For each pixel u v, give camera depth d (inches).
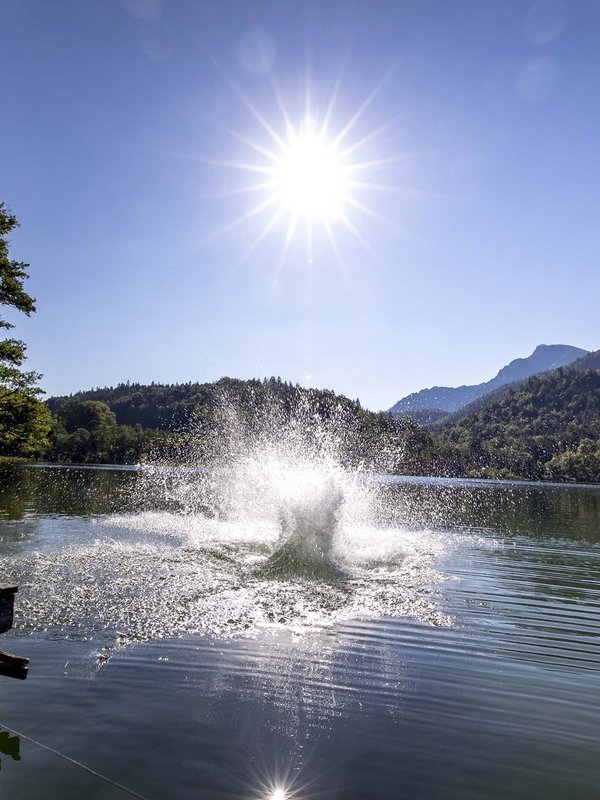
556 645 336.2
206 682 264.2
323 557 551.8
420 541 745.6
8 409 1176.8
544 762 206.2
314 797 179.3
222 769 194.1
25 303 1189.1
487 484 3189.0
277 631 339.9
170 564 507.8
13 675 229.6
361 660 299.3
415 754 208.7
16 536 653.9
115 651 298.5
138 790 180.1
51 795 176.6
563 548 739.4
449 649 322.3
